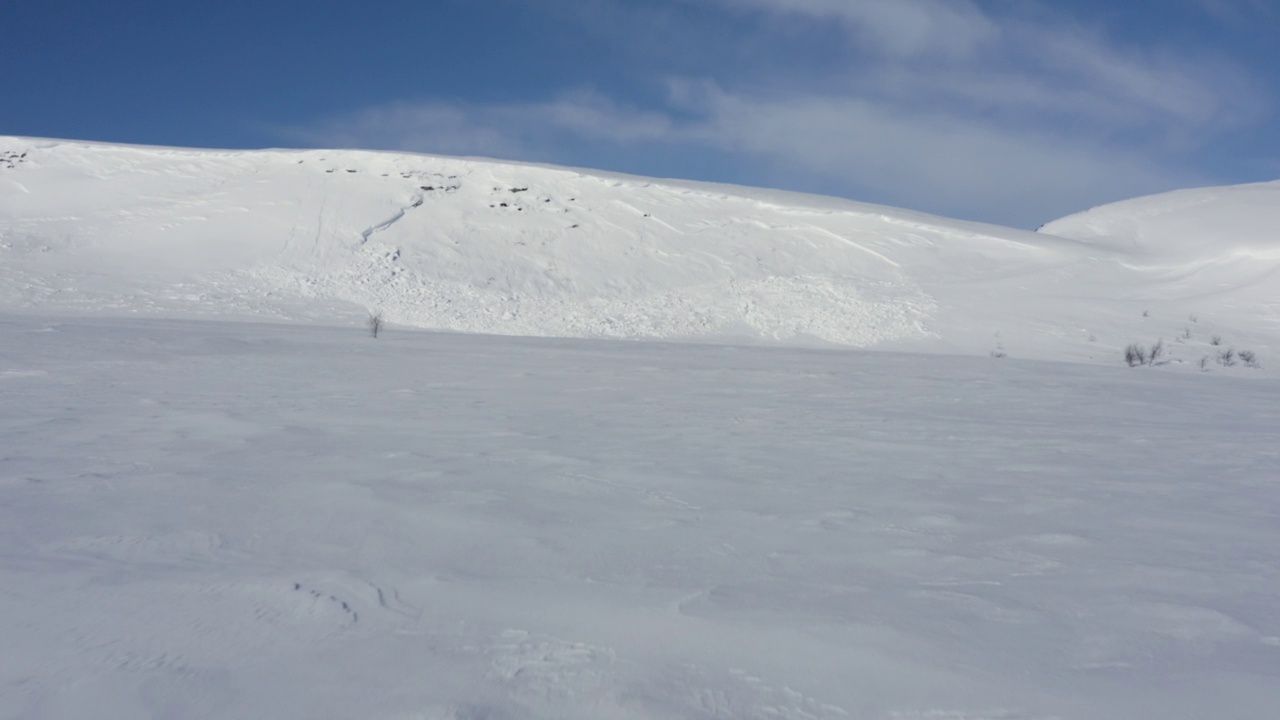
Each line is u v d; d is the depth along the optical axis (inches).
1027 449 263.7
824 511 173.5
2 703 85.9
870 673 93.2
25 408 328.2
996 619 110.2
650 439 274.8
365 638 102.6
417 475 207.0
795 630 105.3
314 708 84.7
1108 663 96.5
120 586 121.7
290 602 115.1
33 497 179.5
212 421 300.8
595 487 195.6
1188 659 97.8
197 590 120.0
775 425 316.5
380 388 424.2
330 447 249.4
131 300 1327.5
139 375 457.4
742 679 91.4
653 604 114.7
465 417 323.6
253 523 159.0
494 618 109.3
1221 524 164.9
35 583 123.0
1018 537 153.3
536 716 82.7
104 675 92.2
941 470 224.5
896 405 392.5
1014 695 88.3
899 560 137.6
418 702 85.4
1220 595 120.8
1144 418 357.1
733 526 159.8
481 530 154.9
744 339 1215.6
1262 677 92.9
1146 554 142.6
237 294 1405.0
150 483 194.7
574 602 115.4
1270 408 406.6
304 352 638.5
